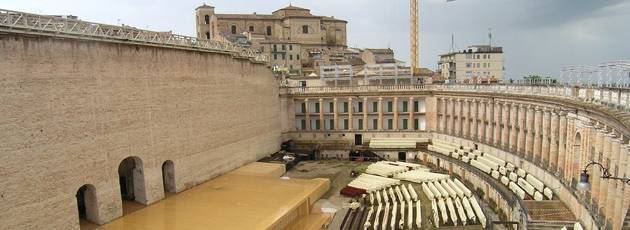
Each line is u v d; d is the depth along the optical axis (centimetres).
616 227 2767
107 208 3725
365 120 7700
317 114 7856
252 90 6294
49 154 3200
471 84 6794
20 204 3002
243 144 6019
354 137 7781
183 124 4712
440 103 7375
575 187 3700
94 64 3578
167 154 4466
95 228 3597
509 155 5394
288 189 4778
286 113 7762
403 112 7638
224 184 5000
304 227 4028
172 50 4528
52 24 3262
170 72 4500
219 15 11412
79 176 3447
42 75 3145
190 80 4819
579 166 3722
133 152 4009
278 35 11869
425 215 4331
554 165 4425
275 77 7244
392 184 5447
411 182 5600
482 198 5053
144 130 4150
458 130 6900
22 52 3006
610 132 3119
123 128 3891
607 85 4500
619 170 2781
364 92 7588
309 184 5016
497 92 5669
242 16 11606
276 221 3741
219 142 5406
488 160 5600
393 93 7519
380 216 4412
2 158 2883
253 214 3909
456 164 5925
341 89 7688
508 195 4297
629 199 2645
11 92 2936
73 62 3391
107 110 3712
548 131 4584
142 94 4112
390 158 7156
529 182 4550
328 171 6378
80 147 3459
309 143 7550
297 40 11950
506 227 4019
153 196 4275
